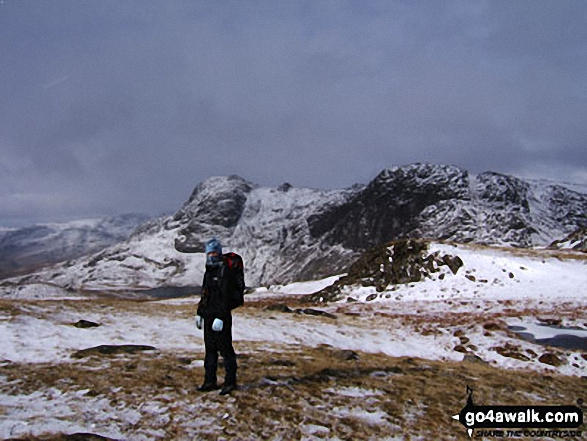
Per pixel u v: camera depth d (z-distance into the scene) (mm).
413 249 33125
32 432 5793
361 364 10867
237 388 7660
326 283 59531
